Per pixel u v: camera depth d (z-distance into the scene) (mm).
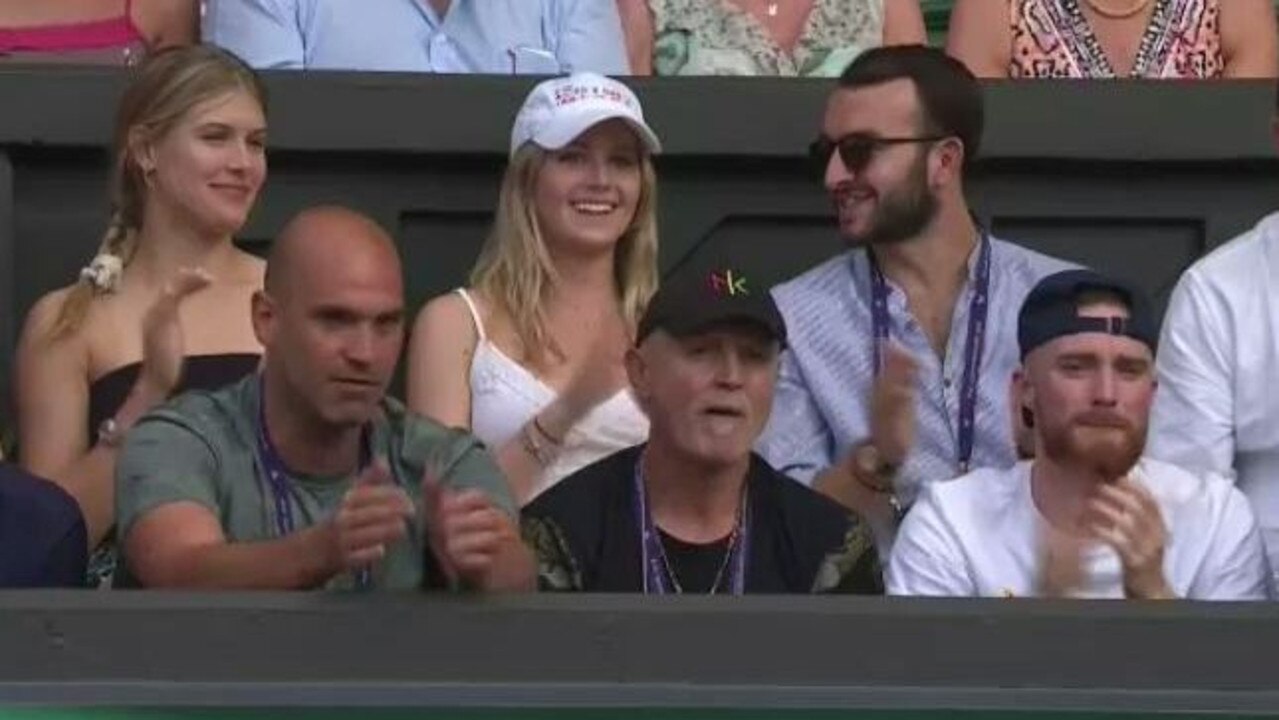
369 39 14656
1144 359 11648
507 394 12898
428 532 9828
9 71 14109
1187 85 14680
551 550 11328
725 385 11305
